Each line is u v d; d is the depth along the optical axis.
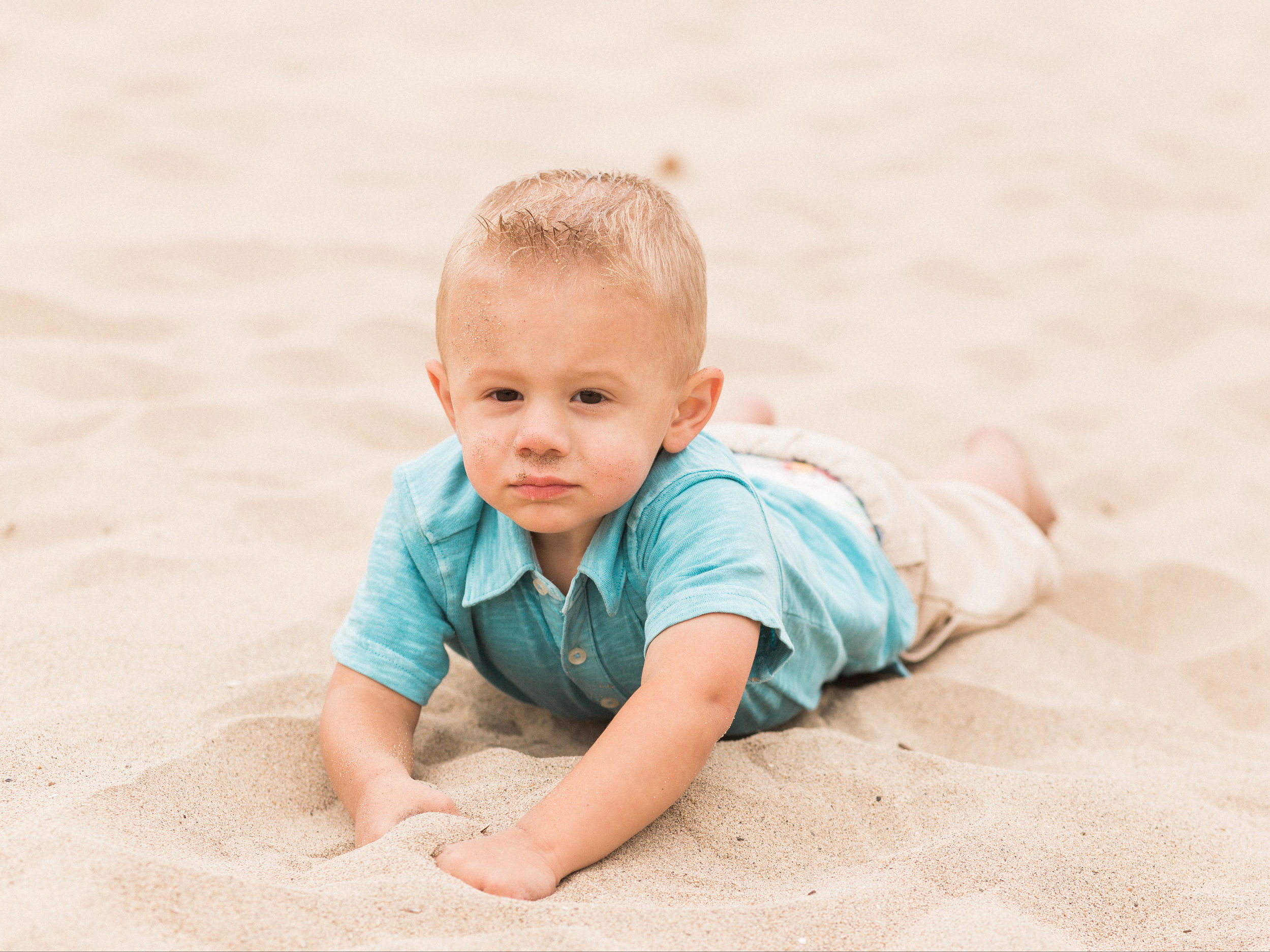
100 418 3.26
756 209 5.46
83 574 2.46
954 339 4.36
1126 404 3.96
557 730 2.10
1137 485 3.45
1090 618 2.81
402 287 4.38
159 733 1.87
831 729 2.14
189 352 3.74
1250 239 5.22
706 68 7.29
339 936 1.34
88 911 1.32
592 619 1.81
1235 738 2.21
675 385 1.67
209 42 6.86
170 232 4.53
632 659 1.87
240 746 1.85
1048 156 6.04
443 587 1.87
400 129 5.99
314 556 2.71
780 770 1.86
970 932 1.45
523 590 1.82
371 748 1.76
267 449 3.23
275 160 5.49
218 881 1.40
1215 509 3.27
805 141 6.27
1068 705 2.28
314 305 4.18
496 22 7.89
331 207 5.05
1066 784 1.84
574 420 1.59
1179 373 4.21
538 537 1.82
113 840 1.53
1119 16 8.36
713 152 6.10
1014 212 5.48
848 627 2.11
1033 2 8.66
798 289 4.75
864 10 8.45
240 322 3.99
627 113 6.56
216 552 2.63
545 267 1.57
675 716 1.61
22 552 2.59
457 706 2.15
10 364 3.46
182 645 2.20
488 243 1.61
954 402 3.90
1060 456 3.61
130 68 6.30
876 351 4.27
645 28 7.96
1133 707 2.30
